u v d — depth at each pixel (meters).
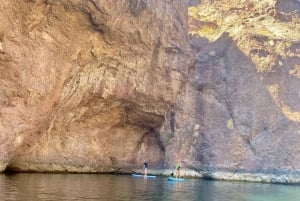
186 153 39.59
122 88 34.53
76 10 28.12
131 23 32.84
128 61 34.16
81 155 35.41
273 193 27.33
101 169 37.34
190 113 40.06
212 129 40.44
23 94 27.78
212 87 41.50
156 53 36.44
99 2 29.22
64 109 32.22
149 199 19.20
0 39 25.52
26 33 26.73
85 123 35.19
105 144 37.44
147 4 33.72
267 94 41.62
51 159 33.19
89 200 17.38
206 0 49.16
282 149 40.22
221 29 46.91
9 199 16.11
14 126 28.11
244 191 27.36
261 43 43.81
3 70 26.44
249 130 40.47
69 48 29.39
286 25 46.03
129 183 27.47
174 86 38.53
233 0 47.94
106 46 31.75
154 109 38.06
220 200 21.00
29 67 27.52
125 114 37.25
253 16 46.16
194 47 43.69
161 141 40.12
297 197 25.41
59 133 33.50
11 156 29.23
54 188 20.94
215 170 39.53
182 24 39.78
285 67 43.09
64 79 30.25
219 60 43.12
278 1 46.34
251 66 42.66
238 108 41.22
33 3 25.78
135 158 39.50
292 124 40.97
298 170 39.78
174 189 25.31
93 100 33.69
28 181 23.61
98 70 32.59
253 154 39.84
